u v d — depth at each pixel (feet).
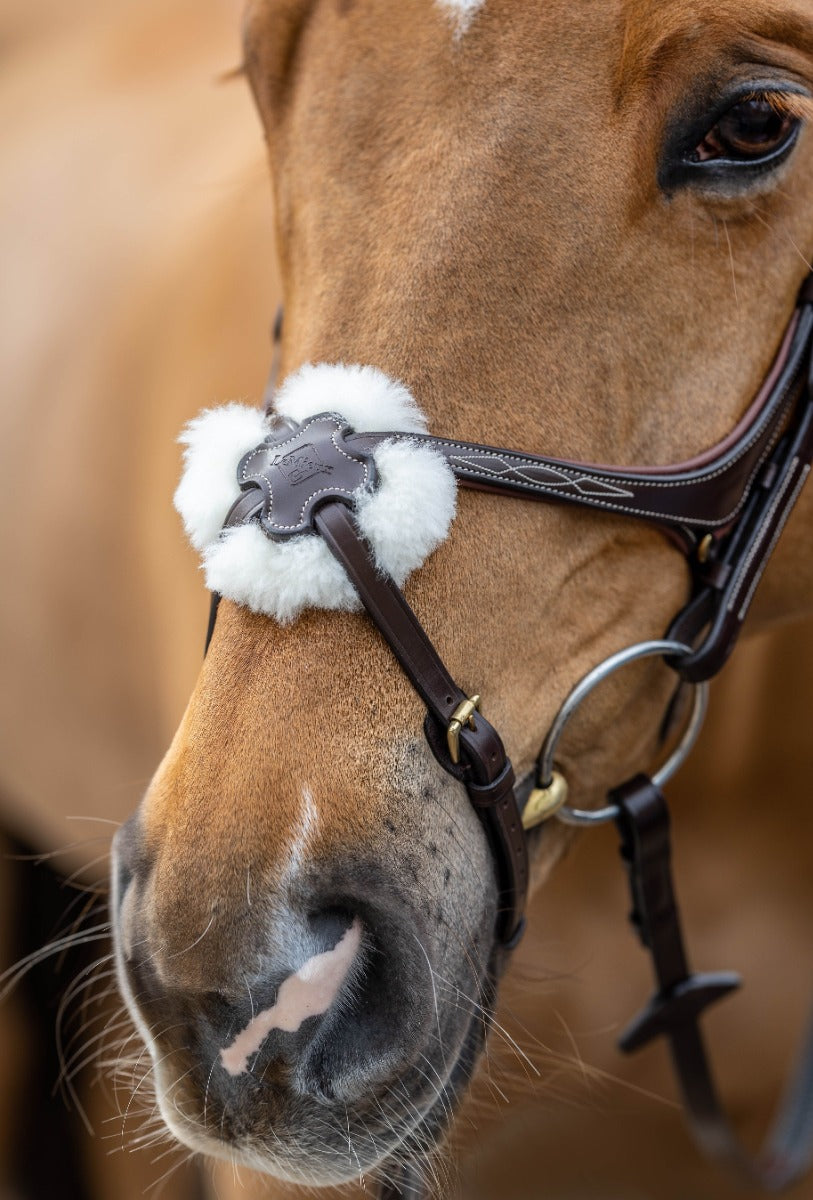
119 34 7.58
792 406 4.56
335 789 4.25
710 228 4.39
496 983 4.52
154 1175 6.62
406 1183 4.52
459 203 4.36
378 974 4.29
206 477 4.38
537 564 4.41
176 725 5.45
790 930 5.68
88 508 5.88
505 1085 4.62
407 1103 4.33
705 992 4.85
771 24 4.33
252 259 5.38
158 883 4.27
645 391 4.42
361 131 4.44
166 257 5.75
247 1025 4.24
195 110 6.41
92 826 6.61
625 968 5.68
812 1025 5.61
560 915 5.61
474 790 4.35
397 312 4.37
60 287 6.40
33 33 8.26
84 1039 7.12
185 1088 4.30
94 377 5.91
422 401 4.35
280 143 4.63
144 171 6.34
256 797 4.25
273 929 4.23
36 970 7.22
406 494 4.29
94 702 6.20
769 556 4.59
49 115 7.37
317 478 4.30
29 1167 7.06
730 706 5.35
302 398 4.36
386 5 4.47
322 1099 4.26
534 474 4.36
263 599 4.29
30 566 6.32
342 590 4.28
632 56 4.34
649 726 4.64
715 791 5.48
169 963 4.25
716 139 4.35
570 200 4.35
